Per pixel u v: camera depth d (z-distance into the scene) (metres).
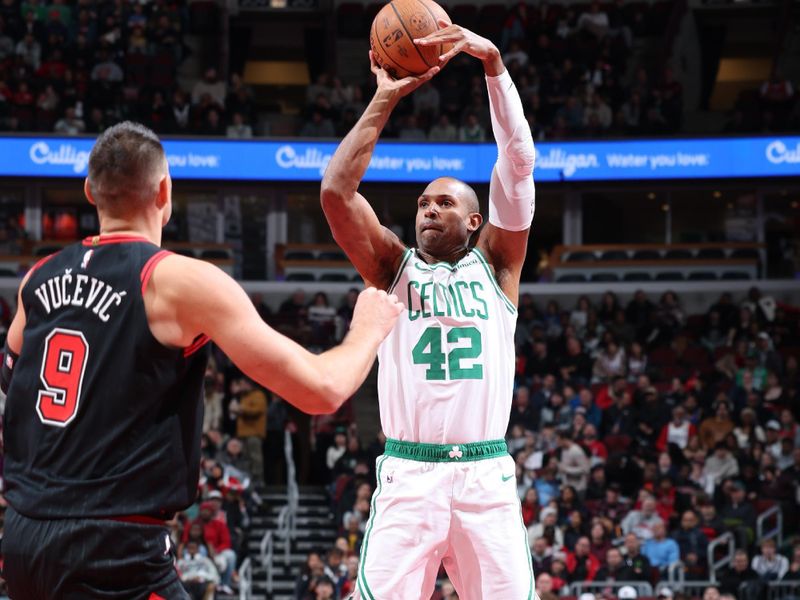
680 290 21.27
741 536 13.84
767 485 14.87
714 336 19.34
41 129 21.17
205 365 2.87
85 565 2.68
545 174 21.39
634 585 12.82
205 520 13.70
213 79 23.06
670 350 18.75
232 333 2.74
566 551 13.23
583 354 18.08
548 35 24.44
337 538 14.89
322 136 21.67
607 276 21.50
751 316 19.34
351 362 2.88
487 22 25.31
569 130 21.62
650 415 16.16
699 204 22.56
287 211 22.61
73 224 22.17
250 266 22.45
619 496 14.74
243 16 27.67
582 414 15.95
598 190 22.59
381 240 4.05
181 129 21.44
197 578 12.93
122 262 2.82
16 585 2.77
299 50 28.27
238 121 21.56
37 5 23.00
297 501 16.77
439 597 12.20
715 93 26.73
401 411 3.99
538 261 23.28
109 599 2.71
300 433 18.16
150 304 2.77
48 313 2.84
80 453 2.73
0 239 21.77
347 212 3.91
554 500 13.97
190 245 21.59
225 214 22.47
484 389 3.97
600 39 24.28
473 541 3.91
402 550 3.90
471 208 4.12
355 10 26.81
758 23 26.39
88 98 21.70
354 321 3.00
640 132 21.59
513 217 4.11
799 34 25.23
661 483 14.52
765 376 17.48
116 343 2.76
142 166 2.89
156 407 2.77
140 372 2.75
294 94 28.28
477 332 4.00
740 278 21.34
